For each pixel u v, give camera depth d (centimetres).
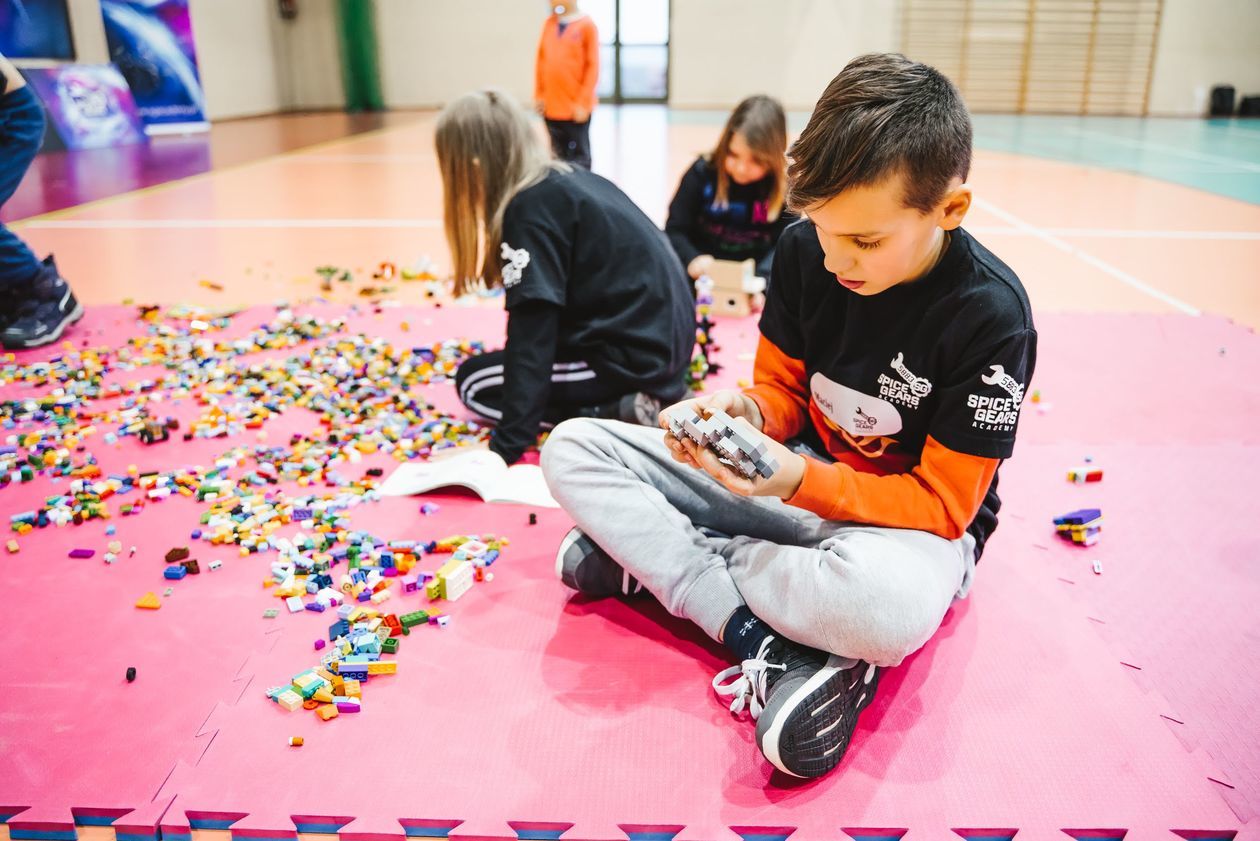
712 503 161
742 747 135
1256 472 223
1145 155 911
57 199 622
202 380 273
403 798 125
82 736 136
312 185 696
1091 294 391
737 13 1378
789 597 135
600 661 154
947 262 133
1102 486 217
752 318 354
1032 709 144
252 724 139
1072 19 1341
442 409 258
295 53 1461
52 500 202
